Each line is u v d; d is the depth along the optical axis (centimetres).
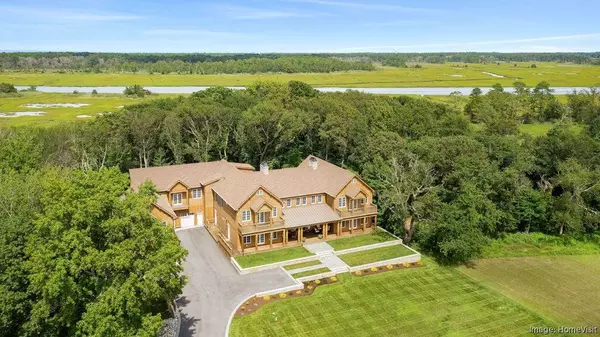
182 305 4434
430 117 9850
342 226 6328
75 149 7619
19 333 3180
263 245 5816
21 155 6247
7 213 3978
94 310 2969
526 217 6856
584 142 7644
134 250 3331
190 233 6350
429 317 4394
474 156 6838
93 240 3372
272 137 8669
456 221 5647
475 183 6378
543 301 4847
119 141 8100
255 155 8862
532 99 13925
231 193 5891
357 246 5881
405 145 7875
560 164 7150
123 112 8600
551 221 6856
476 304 4672
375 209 6350
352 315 4391
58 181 3469
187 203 6531
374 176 7094
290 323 4219
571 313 4606
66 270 3086
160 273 3238
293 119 8512
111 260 3161
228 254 5566
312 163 6638
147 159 8512
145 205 3534
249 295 4656
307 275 5109
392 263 5559
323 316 4353
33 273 3164
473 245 5631
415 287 5009
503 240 6656
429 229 5925
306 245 5881
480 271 5578
